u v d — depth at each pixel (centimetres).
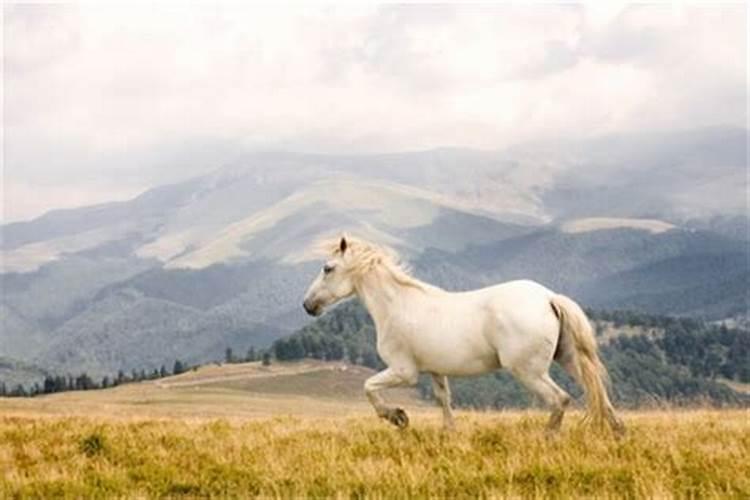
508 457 1191
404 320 1493
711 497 971
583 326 1404
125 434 1572
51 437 1520
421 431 1479
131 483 1164
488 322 1424
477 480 1090
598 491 1020
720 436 1366
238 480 1162
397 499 1020
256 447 1398
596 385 1366
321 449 1338
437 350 1461
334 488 1077
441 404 1533
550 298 1427
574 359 1404
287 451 1338
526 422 1647
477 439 1375
